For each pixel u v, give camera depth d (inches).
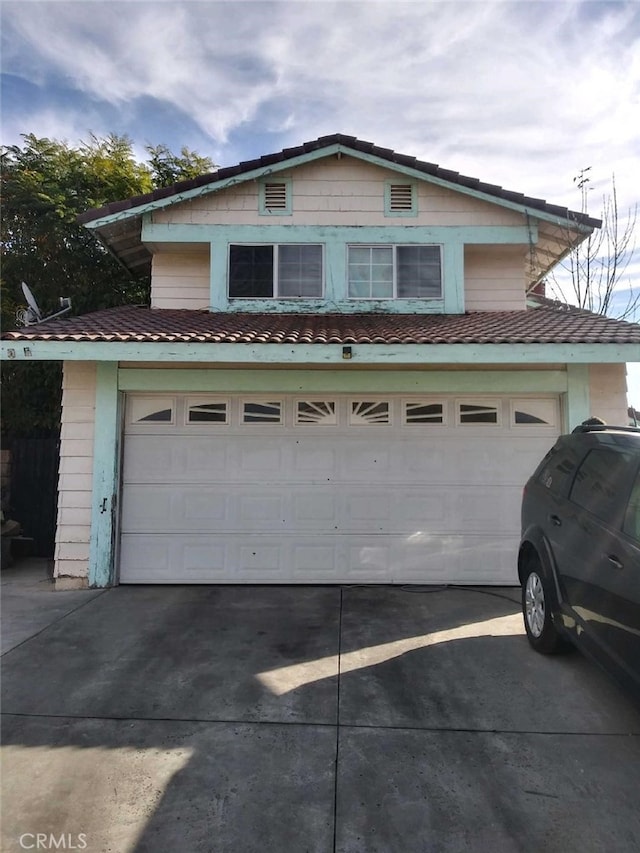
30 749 128.5
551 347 237.3
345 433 273.9
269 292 330.3
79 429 273.0
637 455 144.9
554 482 185.3
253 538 270.4
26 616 223.0
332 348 238.5
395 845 99.4
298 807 108.9
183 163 538.3
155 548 270.8
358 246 333.7
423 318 314.3
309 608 232.5
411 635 200.2
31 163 442.6
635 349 235.1
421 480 272.7
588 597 146.4
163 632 204.7
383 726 138.0
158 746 129.6
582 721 140.3
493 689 157.2
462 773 119.3
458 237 332.2
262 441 273.3
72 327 265.1
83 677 166.4
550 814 106.7
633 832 102.0
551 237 352.2
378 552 270.1
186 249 343.3
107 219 323.6
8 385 384.8
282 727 137.7
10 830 102.7
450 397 275.1
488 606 235.0
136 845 99.2
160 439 274.1
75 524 269.4
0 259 413.1
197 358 239.1
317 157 328.8
